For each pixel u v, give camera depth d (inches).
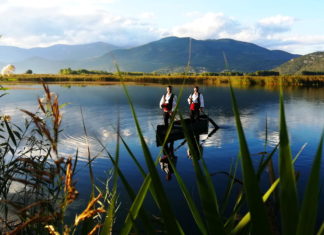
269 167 33.0
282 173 21.8
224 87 1750.7
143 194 28.5
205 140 415.5
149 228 27.9
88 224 36.4
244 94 1243.2
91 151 336.8
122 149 354.3
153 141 407.5
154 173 25.5
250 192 22.6
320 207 184.2
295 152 334.6
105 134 441.7
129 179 247.6
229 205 182.5
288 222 21.2
